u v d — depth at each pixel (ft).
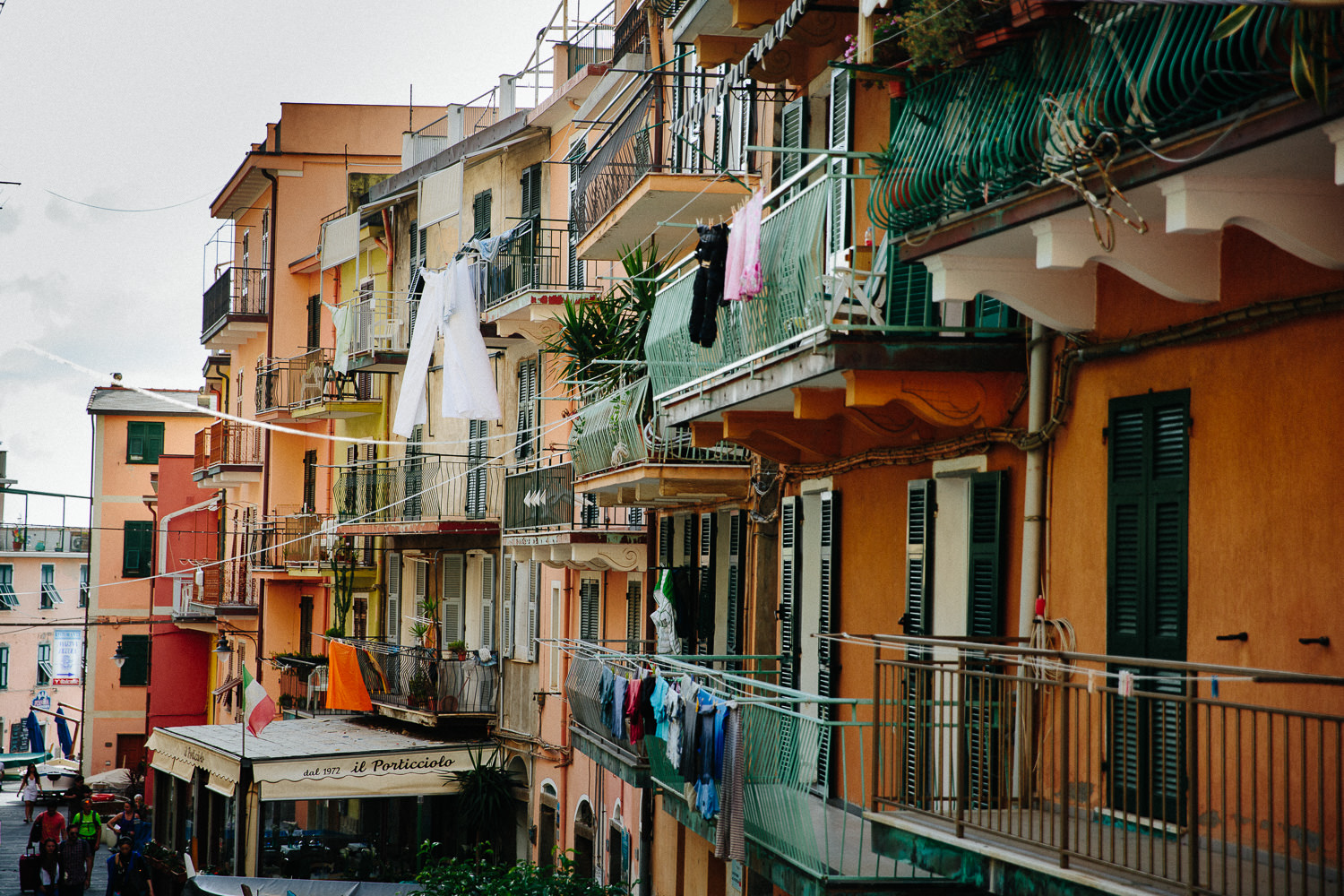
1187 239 27.30
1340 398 24.47
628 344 67.21
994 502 35.94
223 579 149.89
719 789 40.37
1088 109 24.06
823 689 46.83
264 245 145.79
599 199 66.69
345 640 113.50
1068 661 31.53
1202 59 21.04
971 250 30.37
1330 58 18.48
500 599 97.19
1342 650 24.22
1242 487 26.76
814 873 34.81
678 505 67.62
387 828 107.65
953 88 30.17
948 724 30.04
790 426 46.68
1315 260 23.50
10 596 229.45
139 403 189.88
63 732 185.98
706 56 54.39
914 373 35.58
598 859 76.33
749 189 49.03
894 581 42.19
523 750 91.71
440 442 97.91
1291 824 25.04
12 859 129.70
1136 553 29.71
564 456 82.33
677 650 62.85
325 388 123.85
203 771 104.53
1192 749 22.33
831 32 44.88
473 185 102.83
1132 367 30.17
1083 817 30.30
